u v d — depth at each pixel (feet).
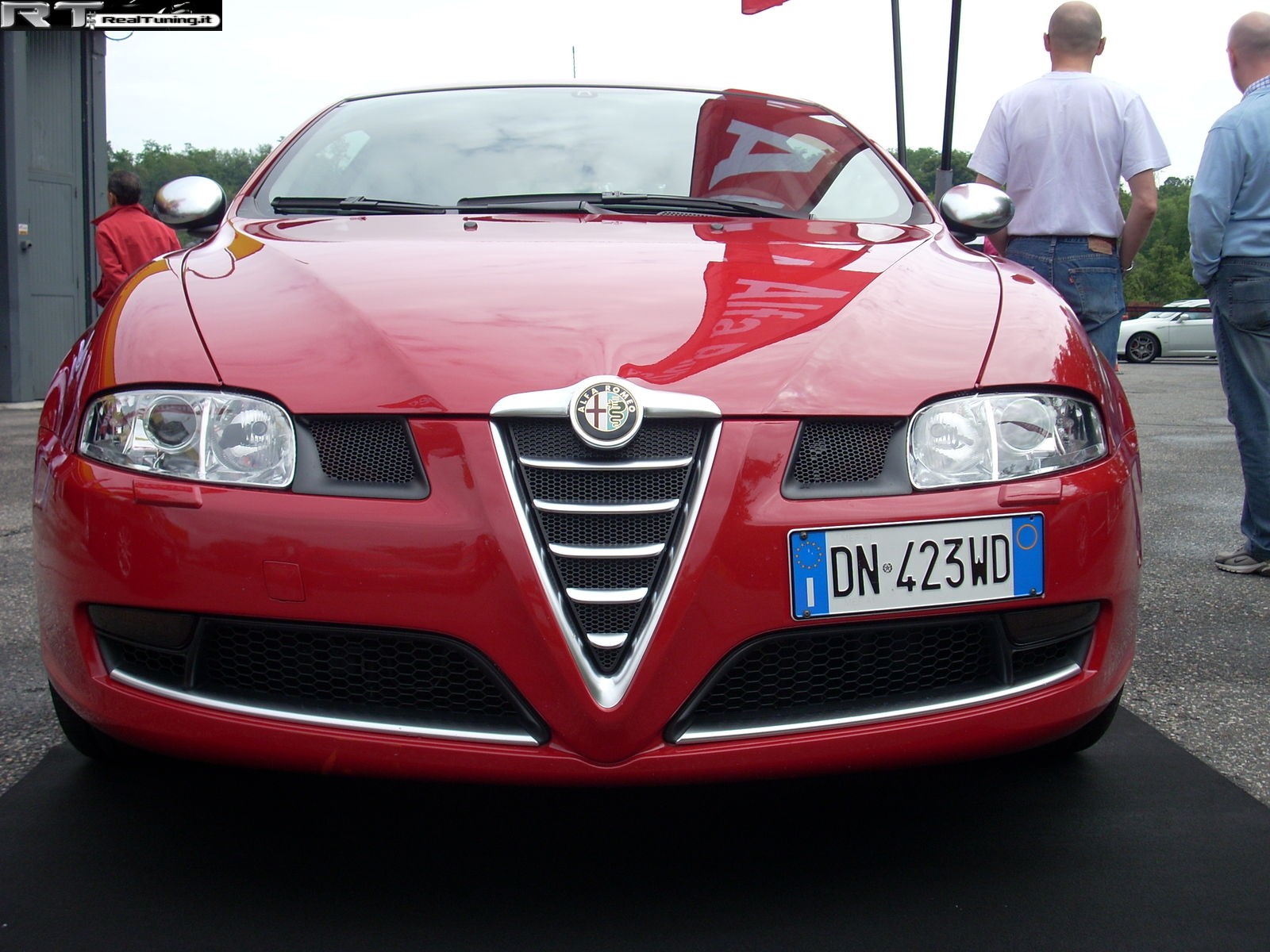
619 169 10.16
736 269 7.60
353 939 6.05
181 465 6.38
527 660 6.05
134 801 7.64
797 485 6.29
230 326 6.91
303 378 6.45
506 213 9.57
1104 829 7.35
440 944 6.01
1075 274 14.65
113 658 6.63
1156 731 9.05
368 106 11.26
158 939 6.03
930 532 6.38
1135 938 6.08
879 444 6.45
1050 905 6.42
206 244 8.75
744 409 6.26
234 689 6.41
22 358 35.47
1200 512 18.13
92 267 39.29
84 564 6.48
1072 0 14.60
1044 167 14.61
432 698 6.25
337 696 6.31
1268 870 6.82
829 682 6.39
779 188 10.16
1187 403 40.88
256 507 6.21
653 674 6.06
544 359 6.35
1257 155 13.64
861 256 8.14
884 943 6.03
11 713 9.26
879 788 7.94
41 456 7.07
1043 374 6.87
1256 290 13.64
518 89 11.37
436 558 6.06
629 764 6.10
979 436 6.57
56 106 37.58
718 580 6.11
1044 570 6.57
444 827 7.30
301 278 7.47
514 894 6.51
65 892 6.51
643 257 7.83
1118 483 6.88
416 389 6.29
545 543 6.12
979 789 7.95
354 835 7.21
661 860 6.91
